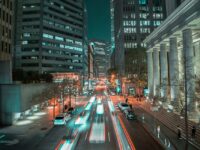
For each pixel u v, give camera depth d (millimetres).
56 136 36281
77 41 150750
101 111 63125
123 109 60312
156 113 51688
